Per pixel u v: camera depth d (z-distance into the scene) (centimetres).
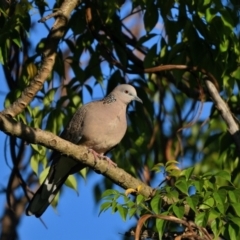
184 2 1084
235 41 1081
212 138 1191
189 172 853
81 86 1173
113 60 1179
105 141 1144
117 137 1151
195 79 1156
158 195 838
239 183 1234
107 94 1217
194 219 870
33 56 1123
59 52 1144
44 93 1148
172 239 934
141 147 1198
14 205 1386
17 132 856
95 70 1162
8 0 1055
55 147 891
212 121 1195
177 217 828
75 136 1138
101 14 1157
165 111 1269
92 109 1138
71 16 1141
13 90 1075
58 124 1138
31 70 1090
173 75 1159
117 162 1198
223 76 1109
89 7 1132
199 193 841
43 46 1126
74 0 982
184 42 1093
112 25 1169
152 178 1284
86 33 1166
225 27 1044
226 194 844
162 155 1298
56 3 1144
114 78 1218
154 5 1093
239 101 1205
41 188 1090
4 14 1009
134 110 1205
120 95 1155
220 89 1162
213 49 1104
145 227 937
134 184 940
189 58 1145
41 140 876
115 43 1177
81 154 914
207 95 1220
